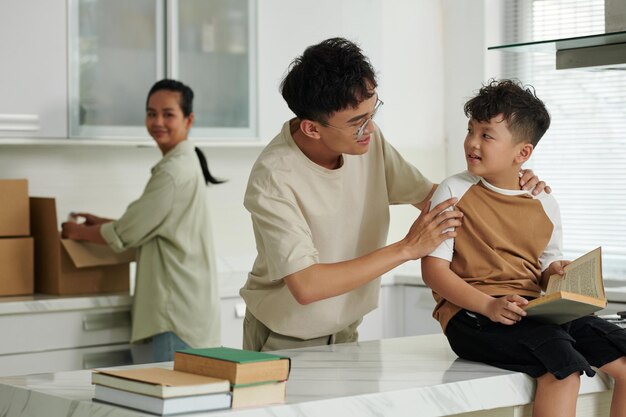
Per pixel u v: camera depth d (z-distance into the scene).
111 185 4.63
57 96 4.10
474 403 2.16
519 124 2.39
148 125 4.13
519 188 2.49
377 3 5.29
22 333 3.87
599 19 5.02
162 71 4.38
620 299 4.21
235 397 1.82
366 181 2.67
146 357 4.19
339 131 2.39
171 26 4.36
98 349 4.05
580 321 2.43
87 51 4.17
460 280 2.39
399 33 5.41
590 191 5.12
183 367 1.94
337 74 2.32
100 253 4.14
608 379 2.43
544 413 2.23
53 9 4.07
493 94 2.41
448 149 5.64
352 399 1.96
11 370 3.85
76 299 3.98
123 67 4.27
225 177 4.98
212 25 4.50
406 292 5.04
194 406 1.78
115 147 4.64
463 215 2.44
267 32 4.76
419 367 2.32
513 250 2.45
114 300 4.07
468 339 2.39
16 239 4.05
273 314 2.65
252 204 2.48
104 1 4.21
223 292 4.38
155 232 3.98
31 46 4.02
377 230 2.71
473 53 5.45
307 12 4.91
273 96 4.77
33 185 4.39
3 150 4.32
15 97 3.99
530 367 2.26
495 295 2.40
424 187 2.76
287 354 2.53
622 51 2.51
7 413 2.14
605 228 5.07
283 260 2.37
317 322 2.65
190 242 4.01
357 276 2.34
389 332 5.07
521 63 5.36
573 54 2.62
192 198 4.02
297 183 2.52
